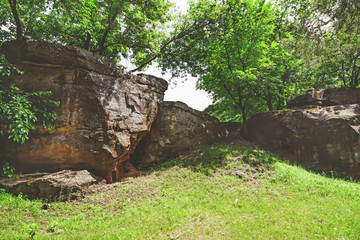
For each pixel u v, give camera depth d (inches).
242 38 599.2
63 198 292.8
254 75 556.1
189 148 568.7
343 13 223.5
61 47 367.9
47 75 357.7
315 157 495.8
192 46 651.5
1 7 422.9
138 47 628.4
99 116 384.5
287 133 553.3
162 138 533.6
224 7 607.8
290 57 653.3
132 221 236.7
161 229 217.0
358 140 452.4
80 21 390.6
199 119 635.5
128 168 475.8
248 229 204.5
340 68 670.5
